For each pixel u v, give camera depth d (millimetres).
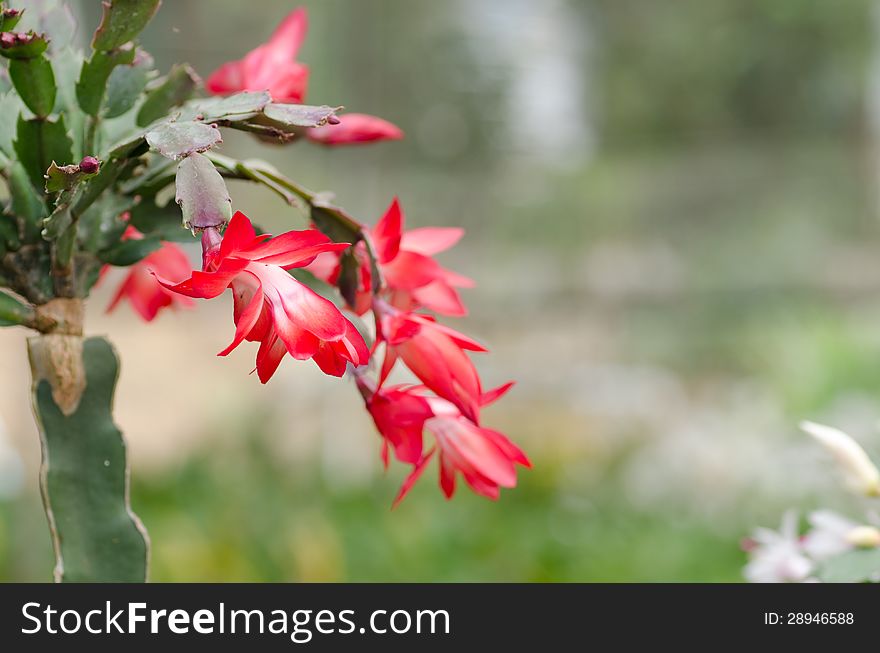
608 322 8117
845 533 1149
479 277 7719
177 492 4602
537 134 6723
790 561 1270
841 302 8336
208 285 646
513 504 5117
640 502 5102
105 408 823
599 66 7984
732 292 8344
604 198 8062
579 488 5305
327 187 5527
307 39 5242
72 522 807
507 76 5973
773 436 5160
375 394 846
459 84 5812
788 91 9469
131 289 995
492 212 7250
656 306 8211
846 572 1039
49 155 782
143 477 4832
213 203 683
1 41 713
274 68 954
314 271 891
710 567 4320
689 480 5070
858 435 4625
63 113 805
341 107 723
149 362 6219
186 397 5805
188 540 3998
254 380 5344
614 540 4645
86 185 746
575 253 8016
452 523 4578
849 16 9242
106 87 817
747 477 4953
